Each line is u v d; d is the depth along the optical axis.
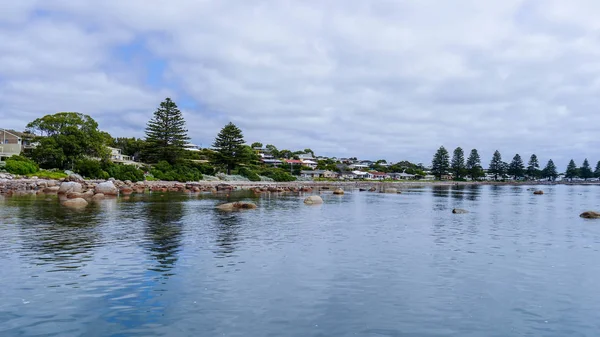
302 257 17.64
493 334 9.98
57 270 14.95
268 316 10.85
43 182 63.28
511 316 11.11
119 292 12.58
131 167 90.12
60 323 10.22
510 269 15.99
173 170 105.69
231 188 85.06
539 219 33.81
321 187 112.62
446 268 16.05
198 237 22.27
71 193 47.59
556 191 117.06
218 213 34.88
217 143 125.81
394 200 59.47
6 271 14.73
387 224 29.25
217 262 16.50
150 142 112.81
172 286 13.24
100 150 90.81
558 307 11.83
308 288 13.27
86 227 25.16
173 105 114.19
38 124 91.38
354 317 10.88
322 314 11.06
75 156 87.62
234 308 11.39
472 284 13.95
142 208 37.69
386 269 15.77
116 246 19.41
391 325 10.41
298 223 29.08
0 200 43.00
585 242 22.22
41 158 83.56
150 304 11.59
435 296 12.66
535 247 20.61
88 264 15.87
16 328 9.88
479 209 44.66
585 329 10.31
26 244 19.58
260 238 22.30
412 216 35.31
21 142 98.12
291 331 9.93
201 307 11.42
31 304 11.48
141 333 9.70
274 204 46.75
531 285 13.91
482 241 22.25
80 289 12.82
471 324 10.55
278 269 15.55
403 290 13.20
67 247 18.98
